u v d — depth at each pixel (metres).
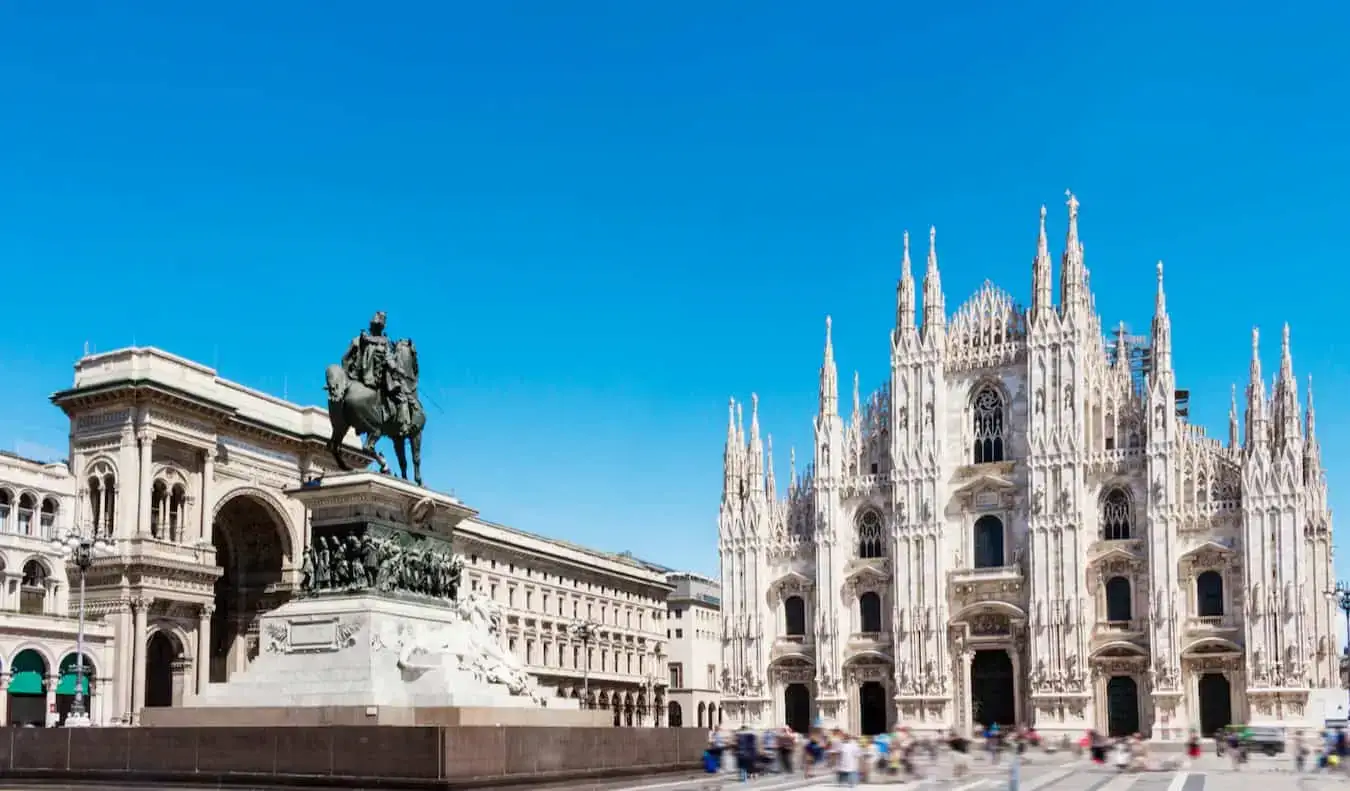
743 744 53.38
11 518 96.94
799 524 123.56
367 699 36.97
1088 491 112.19
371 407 41.59
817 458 122.06
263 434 112.69
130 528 100.69
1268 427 109.88
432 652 38.75
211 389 109.50
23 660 92.12
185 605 103.94
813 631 120.50
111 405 102.50
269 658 38.94
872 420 122.38
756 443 125.38
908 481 117.69
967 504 116.44
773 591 123.19
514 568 140.62
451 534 43.62
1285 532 104.06
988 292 119.44
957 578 115.38
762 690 121.25
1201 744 102.56
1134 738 77.19
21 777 37.94
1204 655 105.81
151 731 36.78
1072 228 115.06
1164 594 107.12
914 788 52.22
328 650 38.28
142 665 99.19
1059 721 109.00
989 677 114.69
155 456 103.19
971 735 112.06
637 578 169.62
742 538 124.12
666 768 46.53
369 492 39.44
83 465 103.44
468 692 38.66
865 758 61.19
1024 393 115.88
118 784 36.81
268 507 113.56
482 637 42.69
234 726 36.56
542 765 37.53
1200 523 107.75
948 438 118.44
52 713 93.50
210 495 107.06
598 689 156.50
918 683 114.69
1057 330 113.94
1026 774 68.00
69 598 100.88
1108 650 108.81
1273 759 88.06
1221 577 106.88
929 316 119.38
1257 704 102.94
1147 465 109.56
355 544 39.19
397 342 43.38
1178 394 131.12
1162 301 111.31
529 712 40.22
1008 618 112.94
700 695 188.12
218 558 117.50
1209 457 108.75
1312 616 106.88
